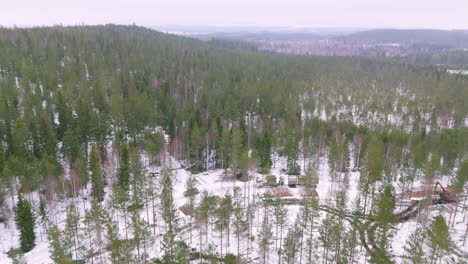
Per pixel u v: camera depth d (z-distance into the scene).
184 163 97.62
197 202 71.69
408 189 76.44
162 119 115.94
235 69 187.50
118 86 127.88
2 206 64.12
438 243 44.84
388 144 93.75
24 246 56.50
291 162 89.06
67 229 51.03
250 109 131.12
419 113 129.12
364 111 132.00
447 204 72.75
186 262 51.59
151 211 70.69
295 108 128.88
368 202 72.50
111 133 103.31
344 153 86.25
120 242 50.66
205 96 132.88
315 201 58.53
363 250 57.09
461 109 128.25
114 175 82.75
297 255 55.25
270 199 63.22
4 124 89.75
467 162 63.25
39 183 68.06
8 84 110.62
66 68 137.12
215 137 98.56
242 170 85.88
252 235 62.41
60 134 93.44
